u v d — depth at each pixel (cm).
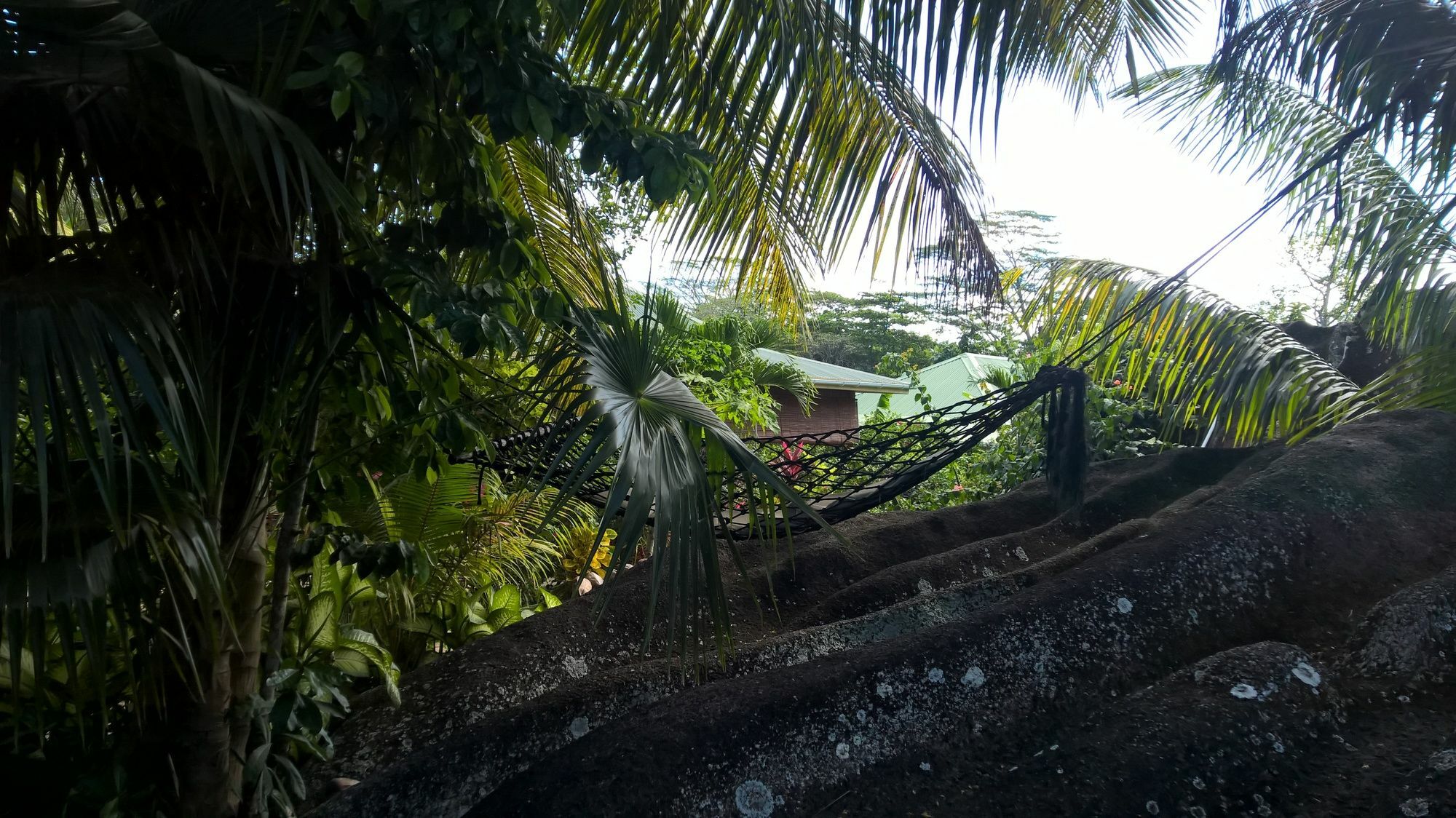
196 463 210
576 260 405
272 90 205
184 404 223
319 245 229
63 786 258
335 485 309
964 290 367
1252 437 551
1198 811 236
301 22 212
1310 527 350
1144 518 436
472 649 376
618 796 249
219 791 256
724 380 863
